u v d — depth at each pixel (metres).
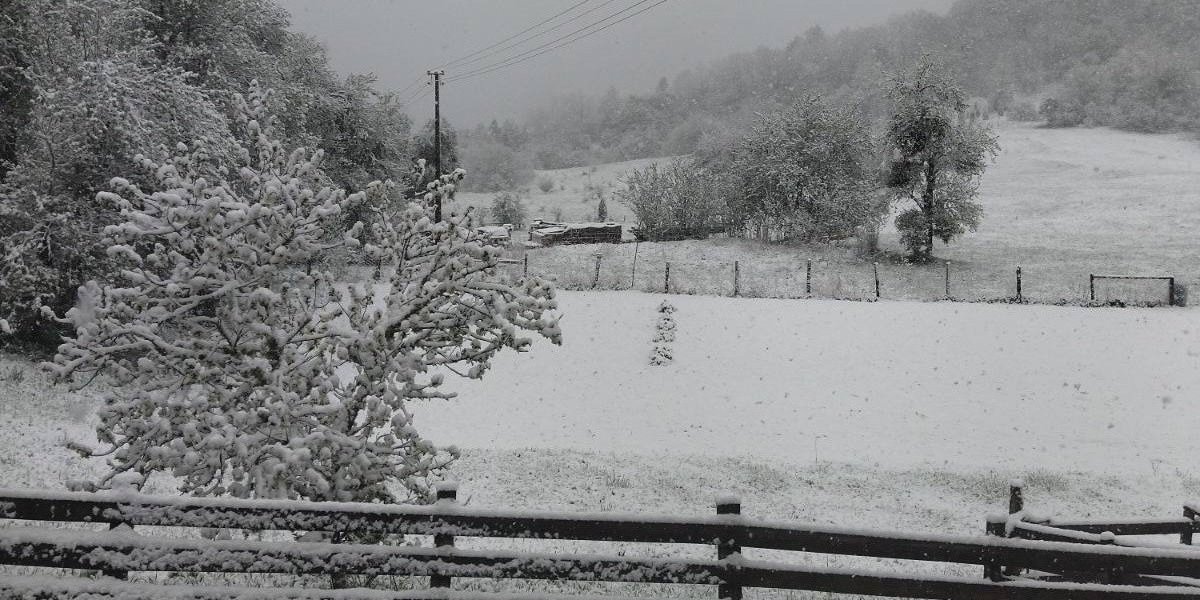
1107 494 15.27
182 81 24.09
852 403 21.42
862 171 41.25
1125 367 22.55
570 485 14.60
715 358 24.50
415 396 8.53
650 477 15.52
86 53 22.98
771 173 40.56
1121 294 29.81
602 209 60.50
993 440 18.94
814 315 27.42
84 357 7.88
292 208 8.28
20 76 23.33
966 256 38.88
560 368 23.97
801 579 5.76
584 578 5.73
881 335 25.53
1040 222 50.06
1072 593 5.95
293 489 7.99
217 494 7.92
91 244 21.80
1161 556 5.93
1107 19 135.75
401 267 8.73
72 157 22.12
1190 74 96.12
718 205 43.41
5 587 5.45
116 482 5.77
